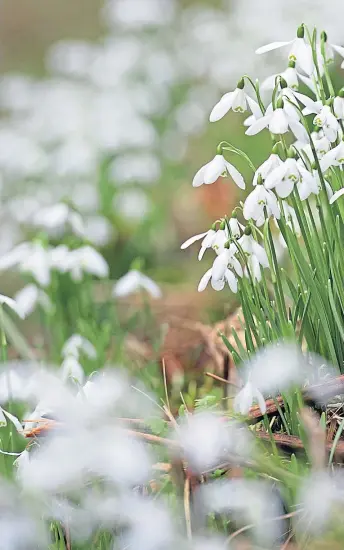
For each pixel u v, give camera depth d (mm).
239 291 1463
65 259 1729
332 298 1455
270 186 1413
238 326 1723
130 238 2531
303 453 1438
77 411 1423
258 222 1466
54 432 1420
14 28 5402
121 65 3307
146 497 1416
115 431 1405
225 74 3170
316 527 1378
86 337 1733
